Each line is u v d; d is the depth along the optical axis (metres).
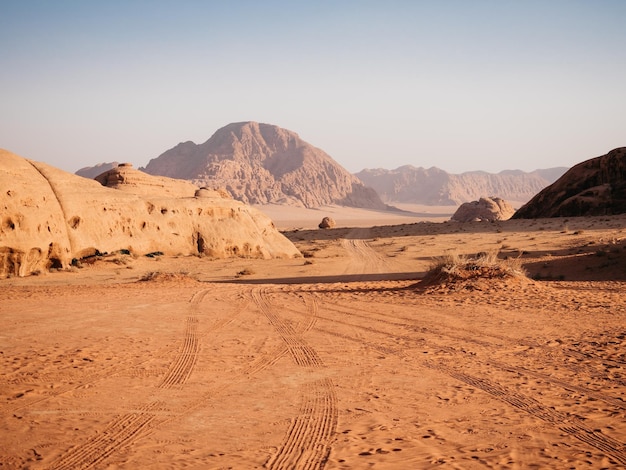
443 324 14.51
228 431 7.29
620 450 6.57
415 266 46.28
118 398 8.69
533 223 76.38
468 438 6.98
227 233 49.94
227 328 14.25
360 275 39.81
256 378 9.79
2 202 33.41
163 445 6.81
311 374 10.03
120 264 39.09
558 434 7.09
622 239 50.12
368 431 7.25
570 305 16.98
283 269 43.25
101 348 12.02
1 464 6.22
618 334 13.03
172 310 17.03
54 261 36.38
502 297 18.42
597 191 81.50
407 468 6.09
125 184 53.31
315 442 6.88
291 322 15.04
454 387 9.18
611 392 8.82
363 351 11.74
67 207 39.09
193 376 9.92
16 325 14.60
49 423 7.59
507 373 9.98
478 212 134.25
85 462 6.29
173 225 46.97
